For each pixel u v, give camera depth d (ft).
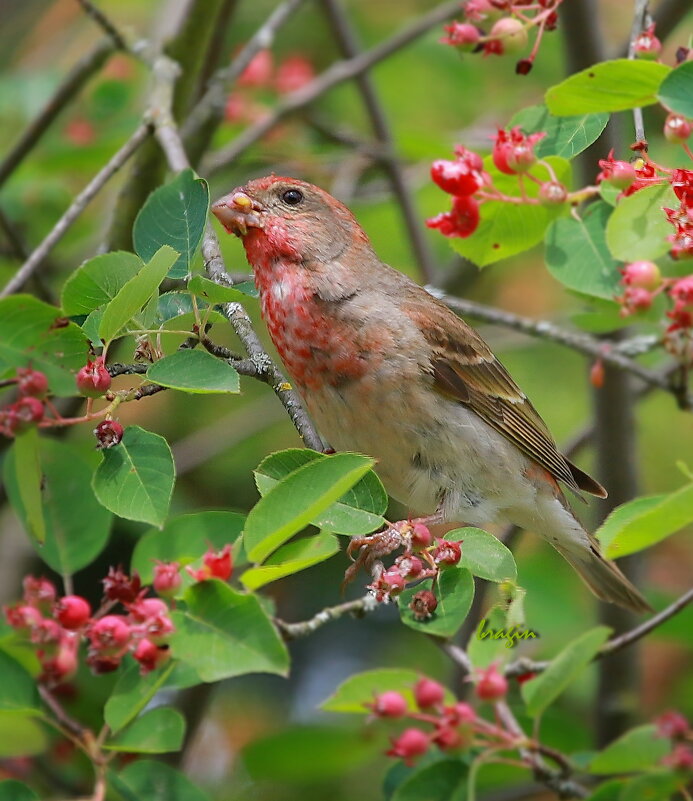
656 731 23.36
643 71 25.57
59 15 58.39
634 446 41.52
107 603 23.72
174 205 27.91
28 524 26.91
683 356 30.09
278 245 32.76
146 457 24.21
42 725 35.50
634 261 26.17
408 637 52.39
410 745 22.59
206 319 26.68
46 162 48.19
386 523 25.30
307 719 49.83
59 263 48.75
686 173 25.46
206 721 50.14
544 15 29.14
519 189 29.91
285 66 53.11
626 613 40.75
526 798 38.60
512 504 35.32
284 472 24.82
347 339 32.14
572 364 51.78
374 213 54.13
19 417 23.79
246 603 22.20
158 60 38.70
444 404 33.27
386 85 57.31
